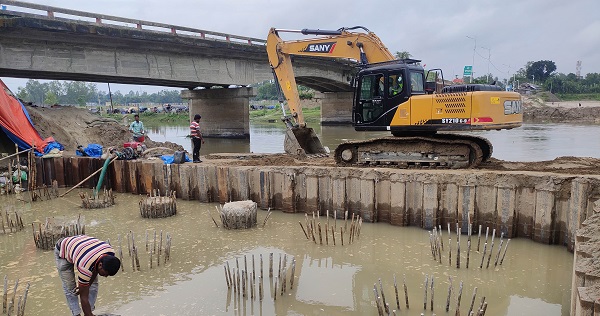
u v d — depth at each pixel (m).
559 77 116.44
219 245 10.05
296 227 11.38
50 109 24.08
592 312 4.69
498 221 10.29
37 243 10.07
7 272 8.69
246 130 37.12
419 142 13.34
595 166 12.74
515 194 10.13
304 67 39.41
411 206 11.19
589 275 5.38
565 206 9.66
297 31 16.75
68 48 24.78
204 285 7.92
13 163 17.02
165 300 7.36
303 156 16.81
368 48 15.29
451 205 10.67
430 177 10.77
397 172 11.27
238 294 7.49
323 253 9.50
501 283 7.93
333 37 16.00
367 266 8.76
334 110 52.94
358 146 14.35
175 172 14.71
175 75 30.81
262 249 9.77
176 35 29.11
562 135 33.56
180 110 83.69
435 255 9.09
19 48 22.80
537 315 6.78
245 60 36.00
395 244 10.01
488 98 12.18
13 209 13.45
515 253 9.39
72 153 19.52
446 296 7.41
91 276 5.69
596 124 47.62
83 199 13.66
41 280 8.30
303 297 7.44
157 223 11.89
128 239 9.64
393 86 13.66
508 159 20.47
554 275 8.27
